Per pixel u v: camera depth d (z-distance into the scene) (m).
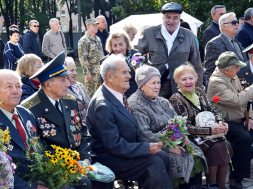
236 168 3.80
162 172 2.80
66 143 2.76
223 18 4.78
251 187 3.86
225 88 3.96
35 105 2.70
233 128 3.93
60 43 8.01
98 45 6.15
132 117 2.98
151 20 9.04
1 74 2.31
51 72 2.67
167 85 4.38
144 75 3.14
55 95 2.75
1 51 8.44
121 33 4.21
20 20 31.09
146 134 3.04
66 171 2.25
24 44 8.16
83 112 4.03
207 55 4.86
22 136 2.36
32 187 2.21
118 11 20.64
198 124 3.49
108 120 2.82
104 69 2.98
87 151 2.92
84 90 4.18
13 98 2.31
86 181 2.62
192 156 3.21
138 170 2.85
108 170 2.78
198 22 8.53
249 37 5.96
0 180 1.89
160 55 4.32
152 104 3.20
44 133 2.67
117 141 2.80
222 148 3.47
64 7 45.34
